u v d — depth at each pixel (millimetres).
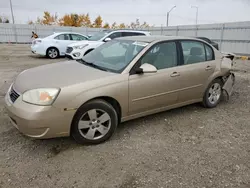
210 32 18500
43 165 2668
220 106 4824
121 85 3205
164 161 2797
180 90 3955
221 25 17375
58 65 3801
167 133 3537
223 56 4855
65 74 3236
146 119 4035
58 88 2811
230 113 4430
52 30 29750
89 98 2947
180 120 4035
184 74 3943
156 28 24828
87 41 10383
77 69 3469
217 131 3646
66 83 2922
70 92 2838
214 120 4078
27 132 2762
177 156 2910
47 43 12508
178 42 4004
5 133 3369
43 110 2701
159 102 3730
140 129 3650
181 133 3549
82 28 30531
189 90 4113
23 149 2982
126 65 3389
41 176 2479
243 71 9180
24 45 24562
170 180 2457
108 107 3150
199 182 2436
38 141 3186
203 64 4289
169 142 3264
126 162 2762
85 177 2482
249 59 13914
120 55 3746
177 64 3912
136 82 3352
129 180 2449
